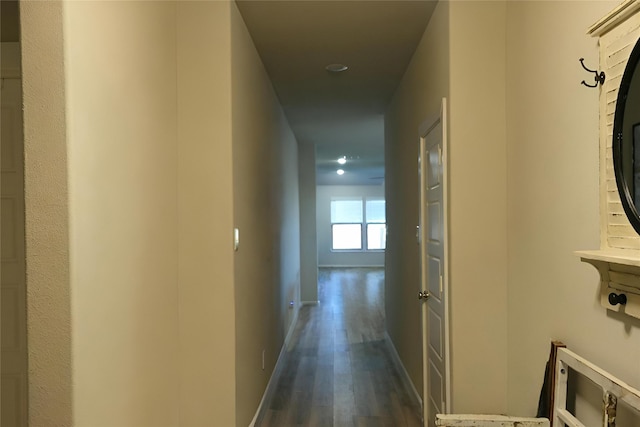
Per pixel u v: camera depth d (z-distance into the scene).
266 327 3.40
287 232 5.09
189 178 2.24
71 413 1.30
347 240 12.98
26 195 1.28
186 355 2.24
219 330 2.23
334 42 2.97
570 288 1.63
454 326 2.20
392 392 3.50
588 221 1.52
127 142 1.67
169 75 2.14
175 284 2.20
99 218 1.45
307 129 5.86
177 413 2.22
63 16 1.28
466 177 2.20
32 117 1.28
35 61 1.28
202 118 2.24
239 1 2.37
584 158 1.54
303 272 7.35
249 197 2.74
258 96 3.15
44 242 1.29
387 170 4.71
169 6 2.15
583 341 1.55
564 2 1.66
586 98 1.52
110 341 1.53
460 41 2.20
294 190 6.10
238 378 2.34
